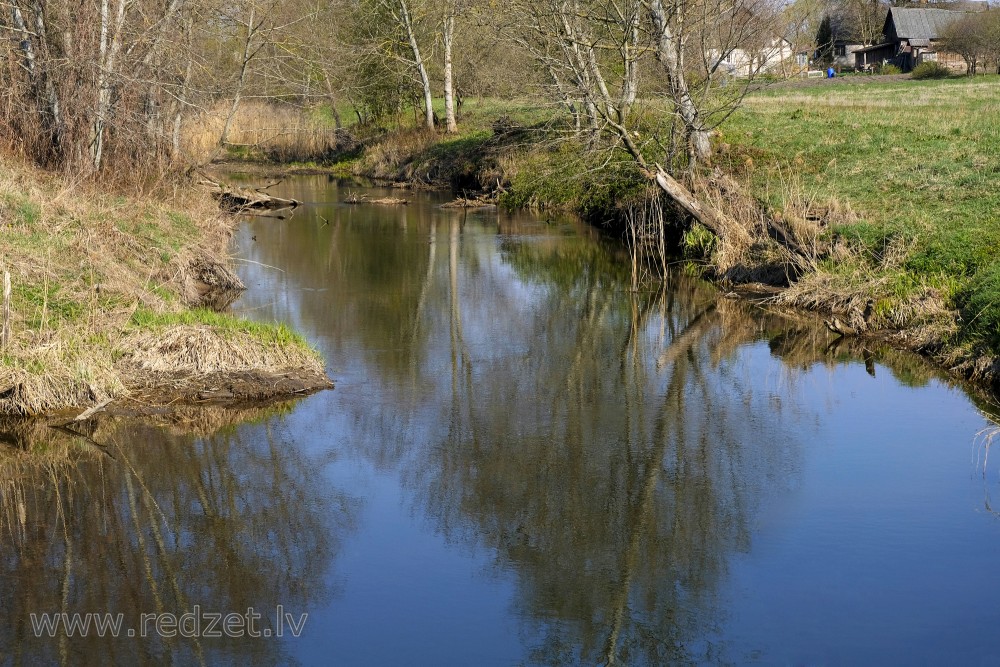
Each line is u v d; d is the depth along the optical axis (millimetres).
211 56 26562
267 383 11289
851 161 20703
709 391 12078
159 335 11297
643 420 11180
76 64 17047
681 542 8359
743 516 8797
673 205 19625
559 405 11703
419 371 12781
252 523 8766
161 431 10305
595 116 20031
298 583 7766
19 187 14602
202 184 23859
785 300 15180
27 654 6766
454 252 21516
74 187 15461
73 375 10523
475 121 40000
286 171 41406
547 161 28500
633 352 13836
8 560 8008
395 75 43281
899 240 14398
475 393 12062
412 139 40156
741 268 16953
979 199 15797
